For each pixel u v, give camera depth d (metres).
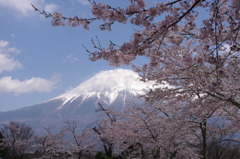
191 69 5.45
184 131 8.59
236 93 5.42
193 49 6.12
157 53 4.43
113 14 3.47
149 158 11.19
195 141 10.58
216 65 4.27
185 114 7.07
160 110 9.10
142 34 3.67
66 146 17.22
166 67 6.24
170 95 6.32
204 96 6.32
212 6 3.64
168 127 8.68
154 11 3.38
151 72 6.24
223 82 5.08
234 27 3.84
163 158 10.04
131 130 10.61
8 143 19.77
